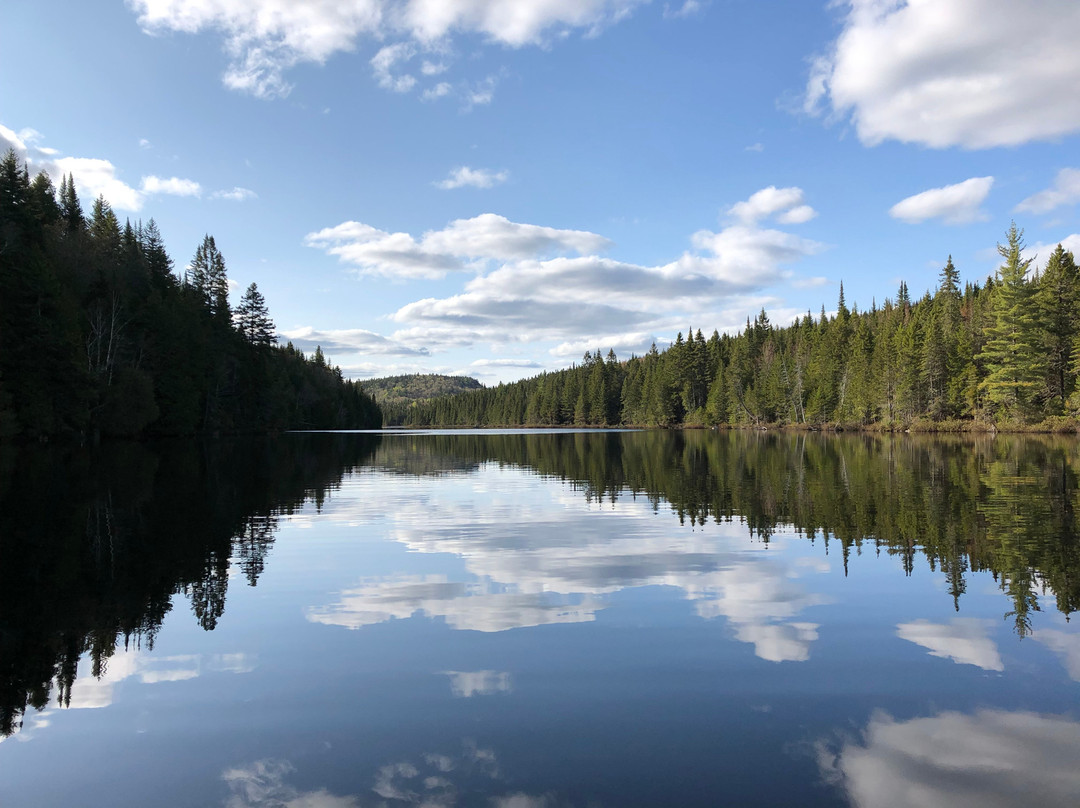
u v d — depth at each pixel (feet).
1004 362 181.27
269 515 52.37
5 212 140.05
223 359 218.38
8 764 15.03
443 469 101.24
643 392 413.80
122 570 33.50
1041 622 24.35
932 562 33.81
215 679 19.70
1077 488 61.52
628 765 14.61
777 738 15.84
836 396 268.21
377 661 20.99
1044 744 15.52
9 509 52.70
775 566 33.55
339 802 13.26
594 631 23.65
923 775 14.14
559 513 53.47
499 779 14.07
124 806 13.32
